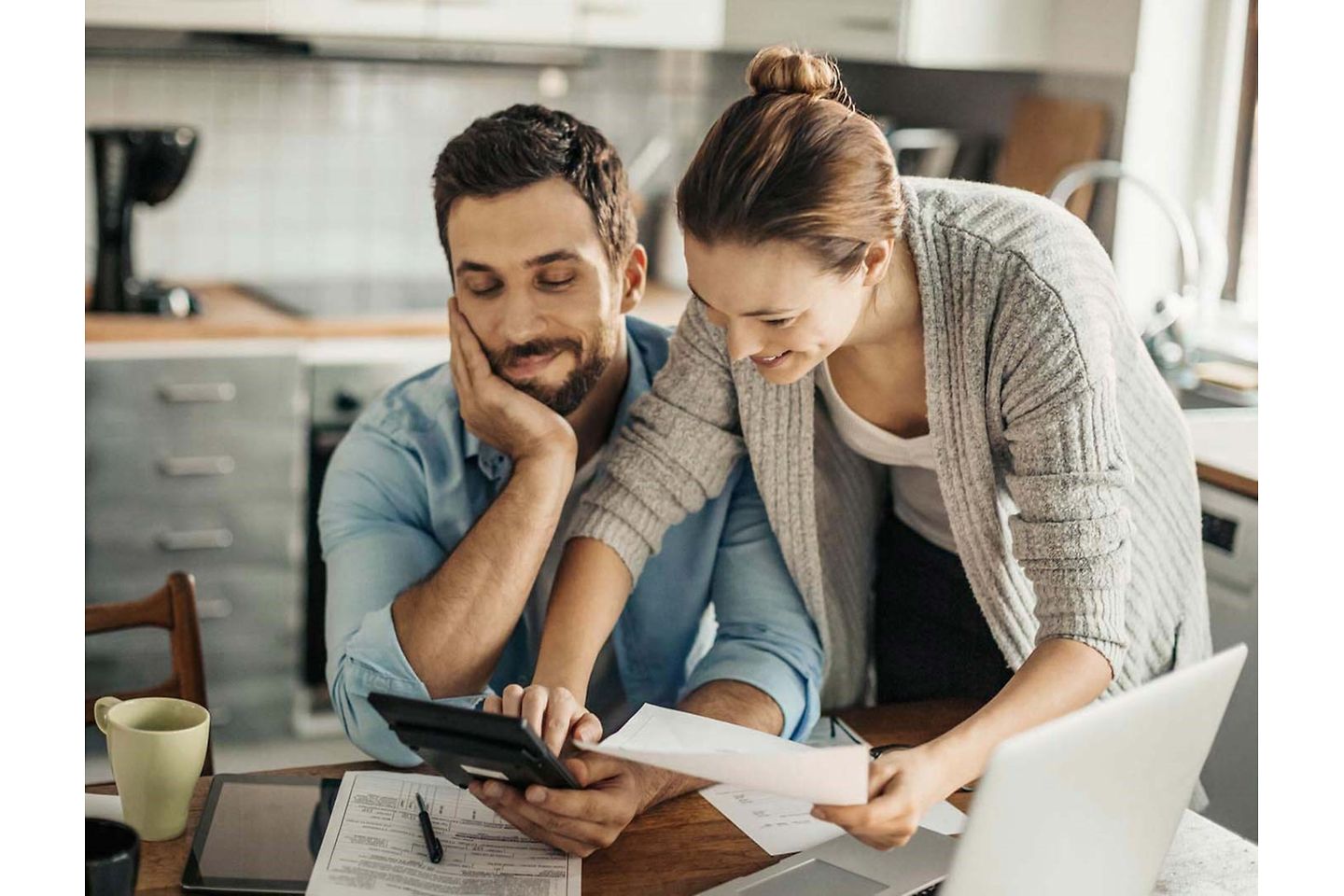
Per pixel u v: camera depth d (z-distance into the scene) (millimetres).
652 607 1778
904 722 1610
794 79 1284
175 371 2924
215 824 1309
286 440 3033
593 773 1319
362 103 3541
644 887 1255
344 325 3045
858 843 1320
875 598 1942
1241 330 3240
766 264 1246
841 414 1640
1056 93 3396
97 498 2914
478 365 1758
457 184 1717
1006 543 1581
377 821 1330
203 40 3340
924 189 1497
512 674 1854
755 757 1095
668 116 3785
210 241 3477
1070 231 1478
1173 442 1676
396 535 1777
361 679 1674
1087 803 1091
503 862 1276
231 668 3068
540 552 1724
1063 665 1354
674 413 1648
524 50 3549
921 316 1492
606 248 1763
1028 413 1418
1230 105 3225
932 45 3289
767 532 1764
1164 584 1685
